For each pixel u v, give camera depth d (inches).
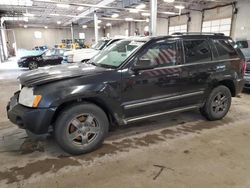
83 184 88.0
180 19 778.8
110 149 117.2
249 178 91.3
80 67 129.3
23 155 111.4
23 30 1291.8
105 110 118.0
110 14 808.3
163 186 86.3
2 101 218.2
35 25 1291.8
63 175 94.0
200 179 90.7
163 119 162.2
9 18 938.1
